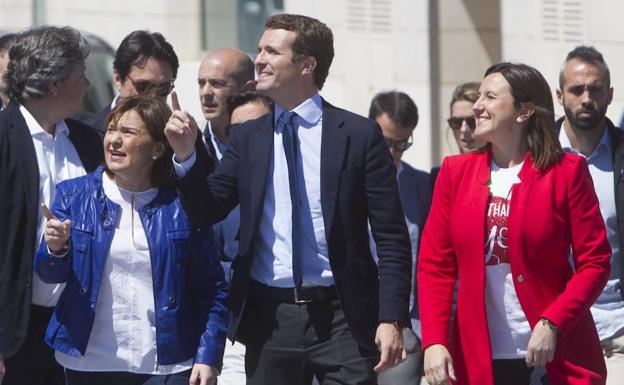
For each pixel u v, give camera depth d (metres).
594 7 25.09
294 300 13.62
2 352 13.49
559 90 16.67
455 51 29.83
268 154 13.70
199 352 13.35
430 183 18.45
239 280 13.75
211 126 17.97
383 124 18.09
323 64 13.80
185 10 38.28
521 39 27.52
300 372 13.76
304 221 13.59
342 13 32.94
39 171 13.85
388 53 31.44
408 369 17.17
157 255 13.16
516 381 13.37
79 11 39.88
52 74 13.75
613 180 16.25
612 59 24.64
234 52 17.95
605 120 16.52
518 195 13.06
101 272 13.08
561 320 12.86
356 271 13.59
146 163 13.23
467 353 13.28
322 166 13.57
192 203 13.21
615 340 16.66
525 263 13.05
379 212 13.62
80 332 13.09
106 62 31.70
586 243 13.09
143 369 13.22
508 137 13.21
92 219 13.16
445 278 13.59
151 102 13.25
